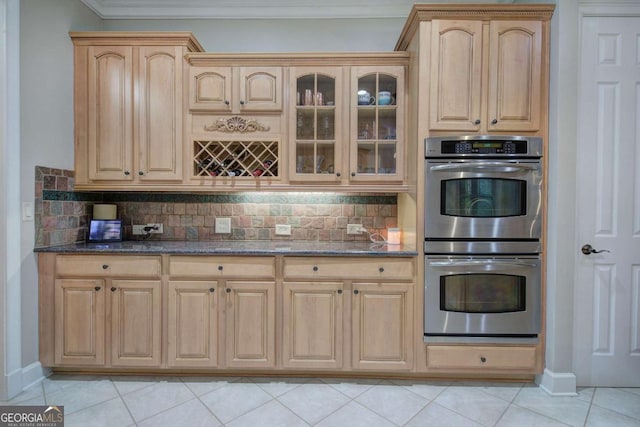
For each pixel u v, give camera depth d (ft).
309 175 7.44
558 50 6.32
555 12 6.39
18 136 6.28
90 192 8.19
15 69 6.20
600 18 6.49
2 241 6.10
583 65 6.50
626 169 6.55
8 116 6.11
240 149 7.90
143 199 8.55
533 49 6.49
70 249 6.69
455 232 6.53
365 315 6.66
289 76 7.41
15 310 6.24
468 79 6.52
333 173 7.45
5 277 6.12
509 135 6.54
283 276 6.72
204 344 6.75
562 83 6.32
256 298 6.72
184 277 6.77
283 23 8.65
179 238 8.55
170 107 7.41
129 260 6.73
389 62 7.30
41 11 6.70
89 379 6.79
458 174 6.47
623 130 6.53
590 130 6.54
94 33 7.32
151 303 6.75
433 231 6.56
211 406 5.99
